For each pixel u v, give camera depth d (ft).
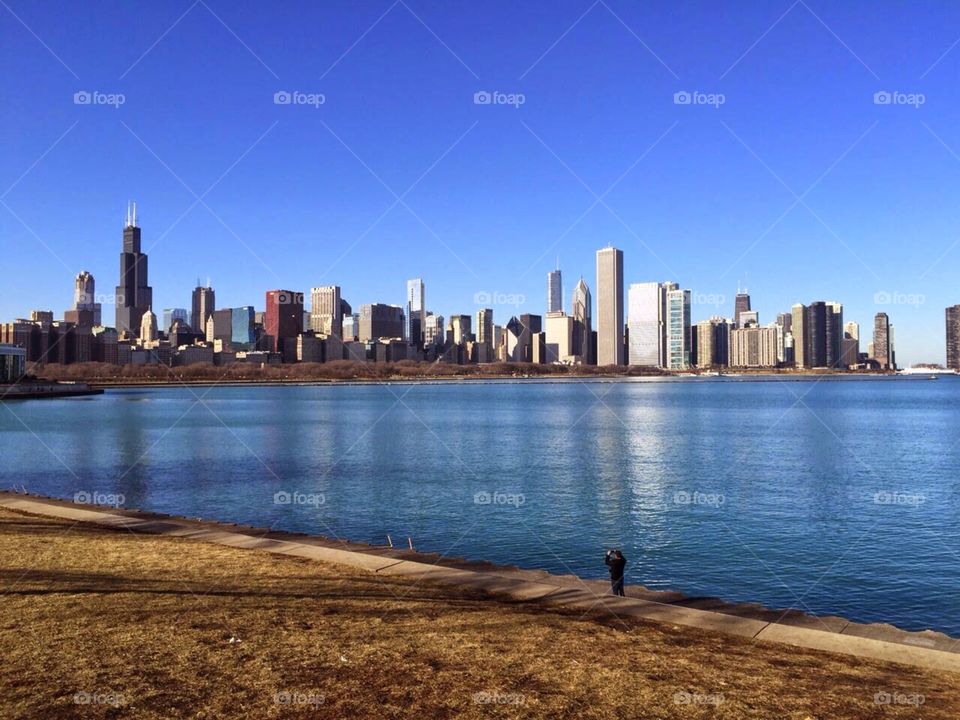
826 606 81.15
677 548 105.09
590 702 29.81
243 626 38.86
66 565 52.11
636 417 419.95
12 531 66.03
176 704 29.25
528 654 35.19
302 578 49.67
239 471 186.91
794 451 237.25
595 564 97.14
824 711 29.32
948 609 80.07
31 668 32.65
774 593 85.46
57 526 70.23
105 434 298.56
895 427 338.95
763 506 138.00
